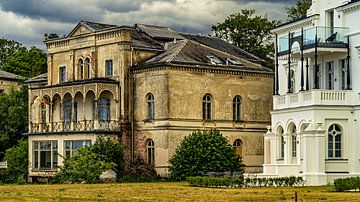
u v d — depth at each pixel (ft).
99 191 213.46
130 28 320.50
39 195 195.83
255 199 169.78
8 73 472.03
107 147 297.94
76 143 321.93
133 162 308.81
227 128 322.75
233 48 365.40
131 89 321.11
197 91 315.17
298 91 268.00
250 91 330.34
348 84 249.96
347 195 178.70
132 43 323.78
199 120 314.76
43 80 369.30
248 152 327.88
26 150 349.20
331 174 240.53
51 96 336.49
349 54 251.60
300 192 193.77
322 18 267.59
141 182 286.66
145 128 315.17
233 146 323.16
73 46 343.87
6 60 537.65
